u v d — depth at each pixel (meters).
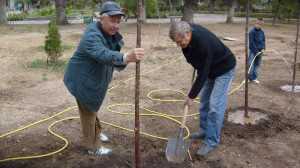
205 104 5.36
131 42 17.23
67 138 5.54
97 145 5.01
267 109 7.11
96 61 4.35
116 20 4.18
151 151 5.15
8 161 4.82
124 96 7.85
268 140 5.65
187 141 5.31
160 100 7.59
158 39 18.69
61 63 11.30
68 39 18.09
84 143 5.14
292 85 8.42
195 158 4.98
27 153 5.05
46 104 7.25
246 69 6.34
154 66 11.39
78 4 43.88
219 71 4.88
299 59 13.34
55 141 5.44
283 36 21.47
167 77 9.85
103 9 4.14
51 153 5.04
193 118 6.53
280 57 13.65
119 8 4.18
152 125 6.13
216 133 5.08
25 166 4.72
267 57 13.61
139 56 3.63
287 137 5.80
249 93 8.29
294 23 32.53
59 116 6.53
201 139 5.55
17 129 5.87
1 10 27.17
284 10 31.09
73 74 4.45
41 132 5.77
